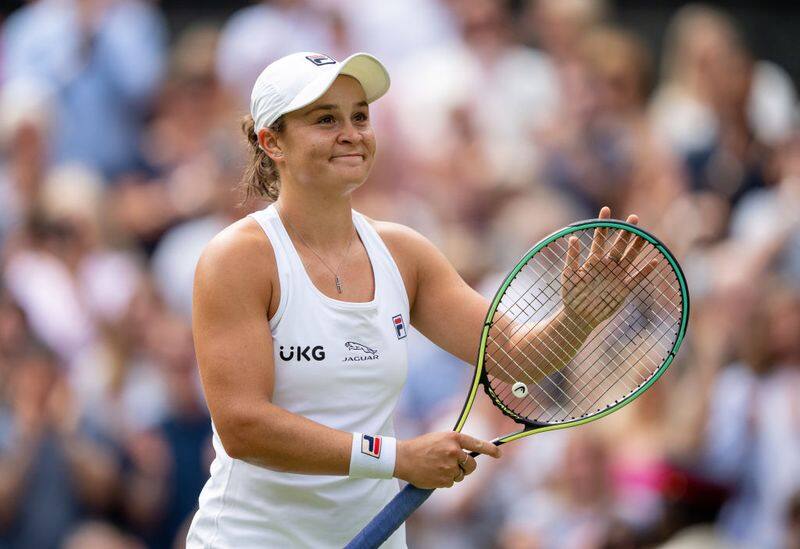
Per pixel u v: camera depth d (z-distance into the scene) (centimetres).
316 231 1534
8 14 4203
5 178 3584
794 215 3375
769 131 3816
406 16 3891
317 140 1493
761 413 2995
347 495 1552
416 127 3681
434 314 1619
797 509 2822
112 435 3069
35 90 3822
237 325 1473
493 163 3600
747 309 3117
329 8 3828
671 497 2716
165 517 3042
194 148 3772
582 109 3747
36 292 3269
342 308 1513
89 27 3884
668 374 2947
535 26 3991
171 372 3059
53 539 2975
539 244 1545
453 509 2828
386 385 1546
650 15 4059
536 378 1617
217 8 4156
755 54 4059
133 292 3225
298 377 1503
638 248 1566
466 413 1580
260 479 1534
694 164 3678
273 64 1527
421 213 3512
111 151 3819
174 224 3566
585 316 1585
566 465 2739
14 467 2975
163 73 3938
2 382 3027
